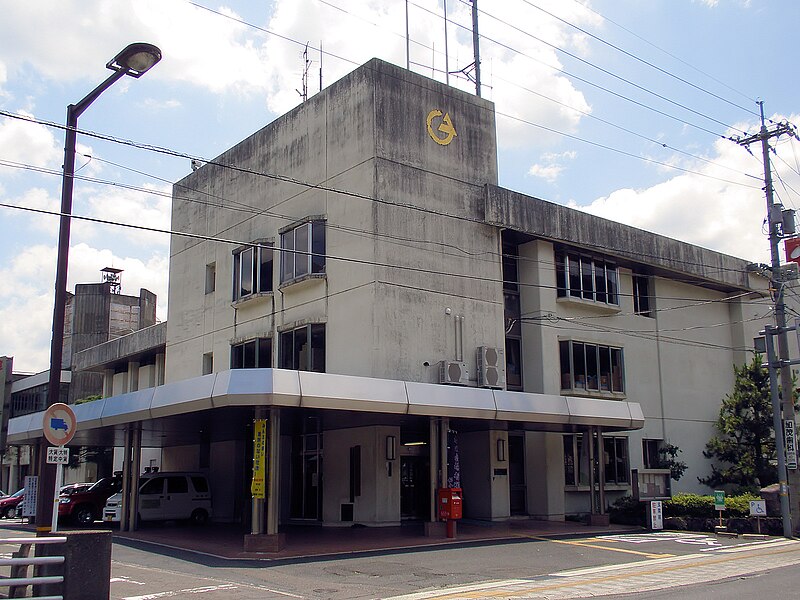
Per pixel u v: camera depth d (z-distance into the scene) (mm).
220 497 29406
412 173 24656
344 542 19688
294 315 25828
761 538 22641
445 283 24766
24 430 26781
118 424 23203
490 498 25250
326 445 24875
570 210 29031
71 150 13891
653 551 19453
